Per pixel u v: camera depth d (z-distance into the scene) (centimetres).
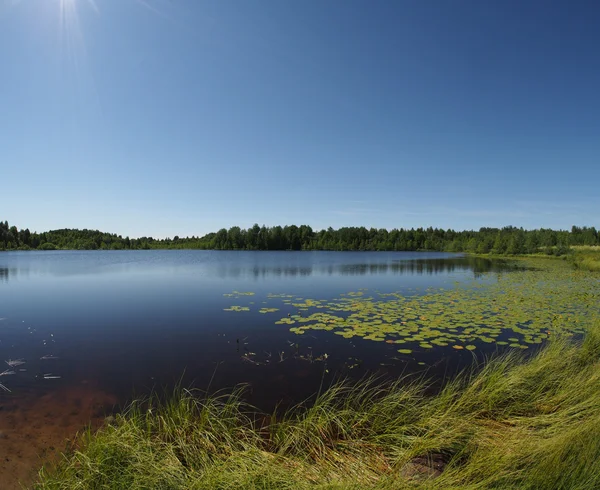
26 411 471
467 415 415
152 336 853
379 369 627
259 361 671
